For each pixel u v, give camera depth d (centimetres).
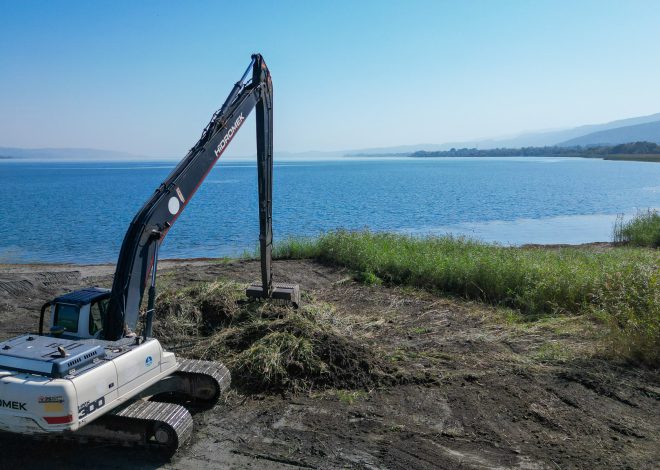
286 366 805
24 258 2278
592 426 658
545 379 792
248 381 795
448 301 1244
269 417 704
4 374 540
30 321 1184
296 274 1522
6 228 3195
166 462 601
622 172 10625
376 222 3412
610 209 4166
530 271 1254
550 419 676
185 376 741
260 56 923
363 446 625
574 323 1042
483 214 3859
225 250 2461
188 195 766
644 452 600
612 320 956
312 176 10906
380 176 10512
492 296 1259
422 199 5131
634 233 2172
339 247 1675
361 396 757
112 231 3089
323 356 826
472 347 934
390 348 935
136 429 605
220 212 4053
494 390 763
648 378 784
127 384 597
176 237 2853
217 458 608
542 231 3000
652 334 840
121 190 6956
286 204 4669
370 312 1166
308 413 712
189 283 1409
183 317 1007
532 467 578
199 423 691
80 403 530
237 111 856
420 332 1023
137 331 961
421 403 731
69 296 674
